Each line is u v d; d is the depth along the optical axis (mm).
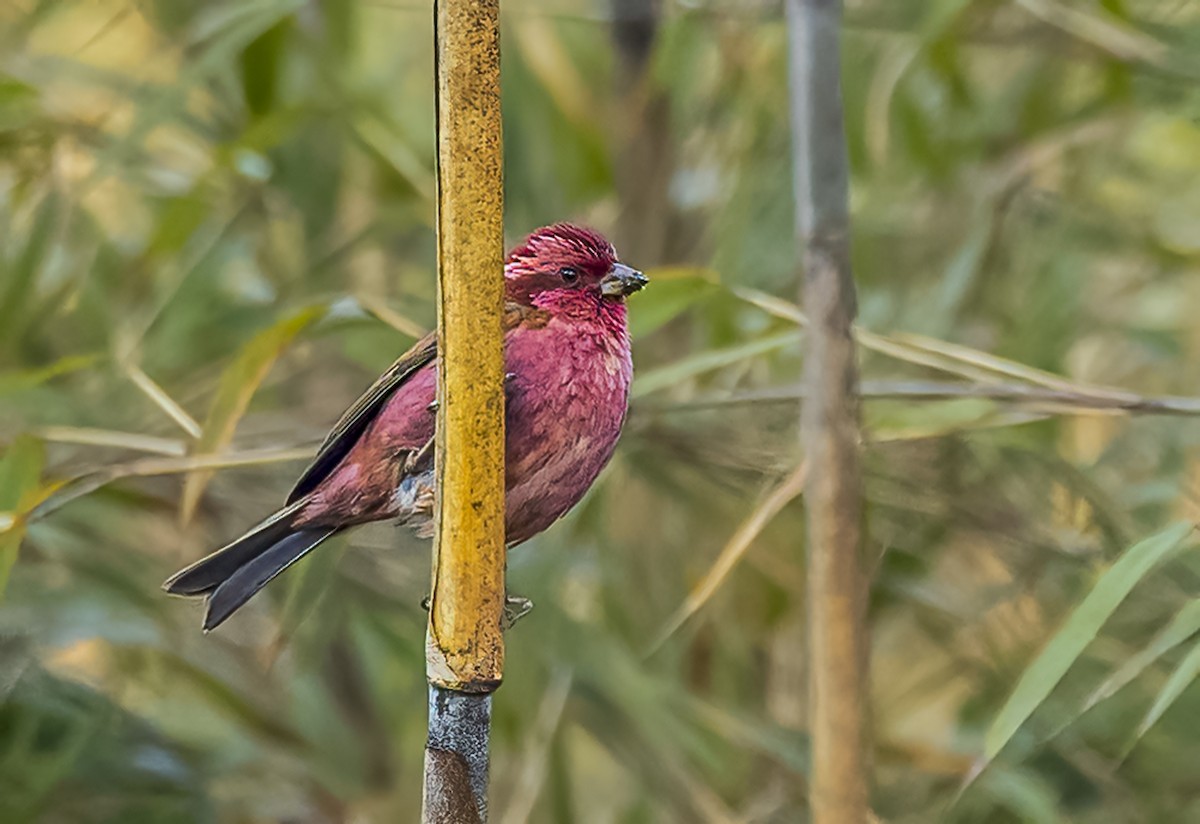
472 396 5414
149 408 5785
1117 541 5738
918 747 5762
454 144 5410
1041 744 5680
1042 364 5762
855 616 5461
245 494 5805
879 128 5758
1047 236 5797
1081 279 5781
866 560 5477
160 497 5777
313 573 5688
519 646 5730
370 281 5840
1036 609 5773
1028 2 5742
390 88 5828
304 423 5797
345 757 5820
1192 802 5746
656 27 5797
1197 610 5531
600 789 5902
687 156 5840
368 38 5840
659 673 5777
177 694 5797
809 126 5477
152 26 5828
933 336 5766
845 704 5457
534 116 5801
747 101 5781
